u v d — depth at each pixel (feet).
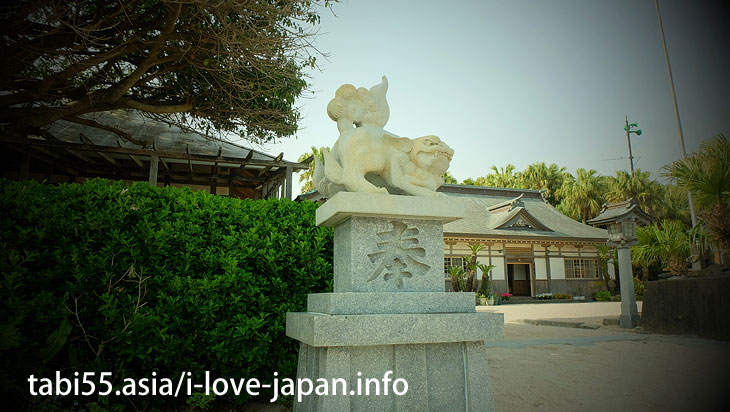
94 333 12.58
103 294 12.14
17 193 12.16
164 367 12.92
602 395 15.14
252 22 22.15
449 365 9.84
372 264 10.23
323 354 9.24
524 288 100.07
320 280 14.74
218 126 31.91
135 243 12.82
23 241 11.71
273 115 29.25
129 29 22.39
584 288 90.79
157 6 22.44
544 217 100.42
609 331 33.94
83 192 13.08
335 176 10.59
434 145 11.30
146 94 30.32
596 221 39.75
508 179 144.05
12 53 19.51
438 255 10.82
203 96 28.63
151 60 23.17
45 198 12.44
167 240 13.23
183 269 13.24
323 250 15.30
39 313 11.39
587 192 114.83
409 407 9.23
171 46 23.12
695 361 20.66
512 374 18.08
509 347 24.86
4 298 11.16
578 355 22.33
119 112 39.58
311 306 11.39
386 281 10.28
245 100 26.07
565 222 99.81
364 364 9.21
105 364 11.92
